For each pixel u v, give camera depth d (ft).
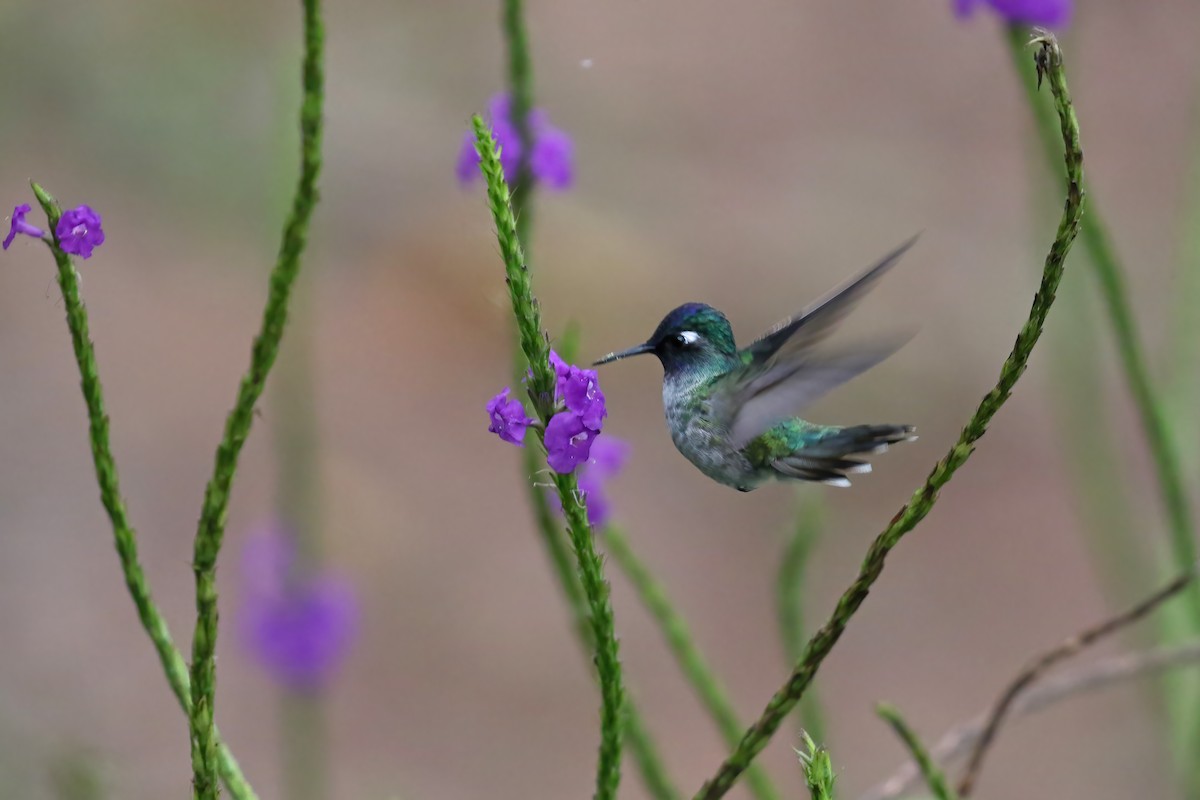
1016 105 66.74
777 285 57.62
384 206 59.57
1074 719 42.01
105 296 54.95
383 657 44.93
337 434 51.42
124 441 49.67
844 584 47.42
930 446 52.34
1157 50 66.85
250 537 26.84
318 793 27.32
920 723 42.98
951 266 58.34
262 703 41.11
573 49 70.33
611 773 13.03
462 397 53.47
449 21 68.23
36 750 32.96
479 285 55.93
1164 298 53.47
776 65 69.82
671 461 51.96
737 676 44.55
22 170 58.08
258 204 57.93
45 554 45.96
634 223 59.36
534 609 47.06
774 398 15.31
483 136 11.96
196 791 12.10
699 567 47.83
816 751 11.59
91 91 60.54
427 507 49.60
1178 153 61.16
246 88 61.11
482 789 41.32
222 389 52.08
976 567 48.26
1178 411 25.39
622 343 55.47
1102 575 27.86
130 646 43.04
